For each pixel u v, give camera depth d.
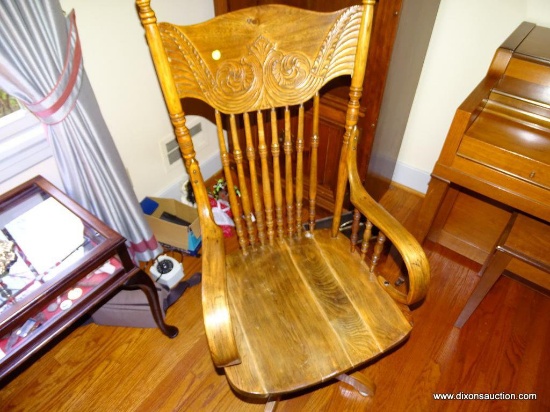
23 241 1.05
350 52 0.97
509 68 1.22
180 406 1.32
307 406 1.31
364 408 1.31
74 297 1.07
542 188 1.13
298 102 1.04
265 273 1.15
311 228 1.28
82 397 1.33
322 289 1.10
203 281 0.87
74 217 1.12
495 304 1.58
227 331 0.80
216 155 2.15
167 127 1.76
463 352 1.43
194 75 0.93
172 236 1.68
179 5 1.54
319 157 1.68
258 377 0.91
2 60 0.97
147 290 1.26
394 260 1.66
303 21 0.93
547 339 1.46
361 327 1.01
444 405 1.30
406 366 1.40
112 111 1.48
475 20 1.44
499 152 1.15
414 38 1.34
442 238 1.79
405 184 2.11
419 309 1.56
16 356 0.96
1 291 0.95
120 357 1.44
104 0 1.26
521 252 1.15
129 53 1.43
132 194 1.47
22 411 1.29
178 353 1.45
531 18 1.34
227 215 1.85
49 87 1.09
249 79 0.98
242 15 0.90
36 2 0.97
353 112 1.04
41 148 1.28
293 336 0.99
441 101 1.71
